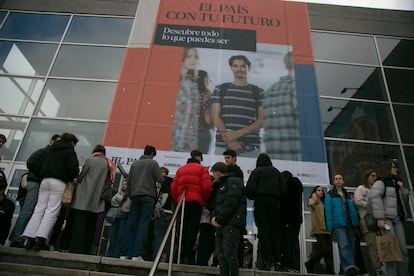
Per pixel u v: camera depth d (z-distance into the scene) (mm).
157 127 10234
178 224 5805
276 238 5465
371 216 5988
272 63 11508
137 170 6008
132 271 5152
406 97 11680
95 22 12680
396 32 13039
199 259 5719
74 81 11414
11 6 12867
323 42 12656
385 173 6176
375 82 11945
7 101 10938
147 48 11555
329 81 11859
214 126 10344
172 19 12148
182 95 10797
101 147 6320
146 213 5719
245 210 5035
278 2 12773
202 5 12445
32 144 10273
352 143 10734
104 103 11047
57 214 5426
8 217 5895
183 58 11438
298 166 9852
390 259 5375
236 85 11031
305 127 10453
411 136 10953
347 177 10211
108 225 8602
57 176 5504
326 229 6477
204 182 5734
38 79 11383
